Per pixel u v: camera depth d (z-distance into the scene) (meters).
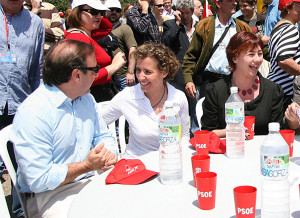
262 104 2.55
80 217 1.40
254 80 2.60
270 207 1.26
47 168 1.87
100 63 3.37
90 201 1.53
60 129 1.96
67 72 1.92
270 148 1.46
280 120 2.61
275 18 4.96
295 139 2.27
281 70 3.45
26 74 3.19
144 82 2.41
